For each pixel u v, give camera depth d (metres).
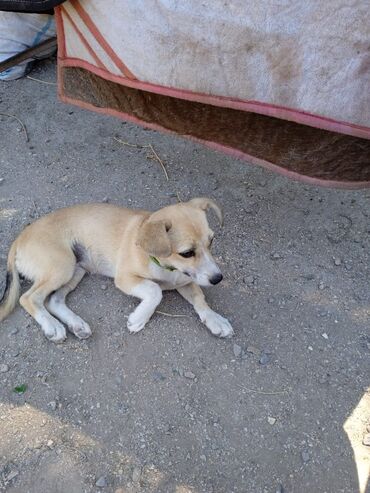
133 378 2.82
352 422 2.73
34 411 2.67
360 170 2.82
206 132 3.20
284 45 2.48
